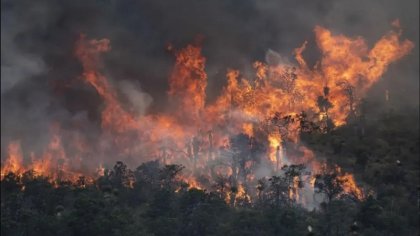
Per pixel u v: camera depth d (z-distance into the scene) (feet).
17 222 583.99
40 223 571.69
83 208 572.92
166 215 615.57
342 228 595.06
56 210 604.08
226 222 603.67
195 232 596.70
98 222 560.20
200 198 621.72
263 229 588.91
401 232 594.24
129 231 565.53
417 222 616.39
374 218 595.47
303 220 612.29
